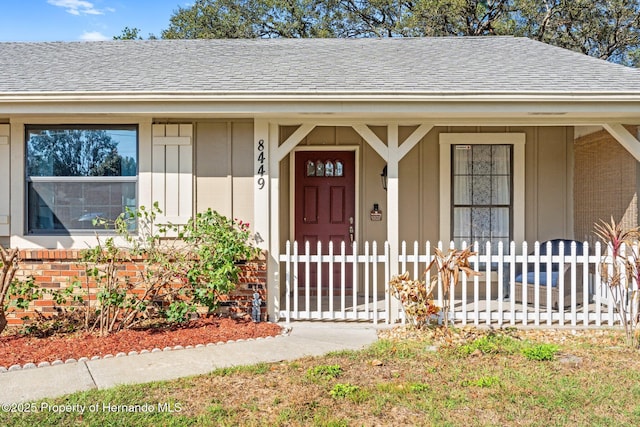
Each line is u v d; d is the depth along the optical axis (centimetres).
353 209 847
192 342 534
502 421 341
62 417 347
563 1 1698
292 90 581
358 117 624
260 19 2056
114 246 603
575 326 608
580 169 788
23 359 474
